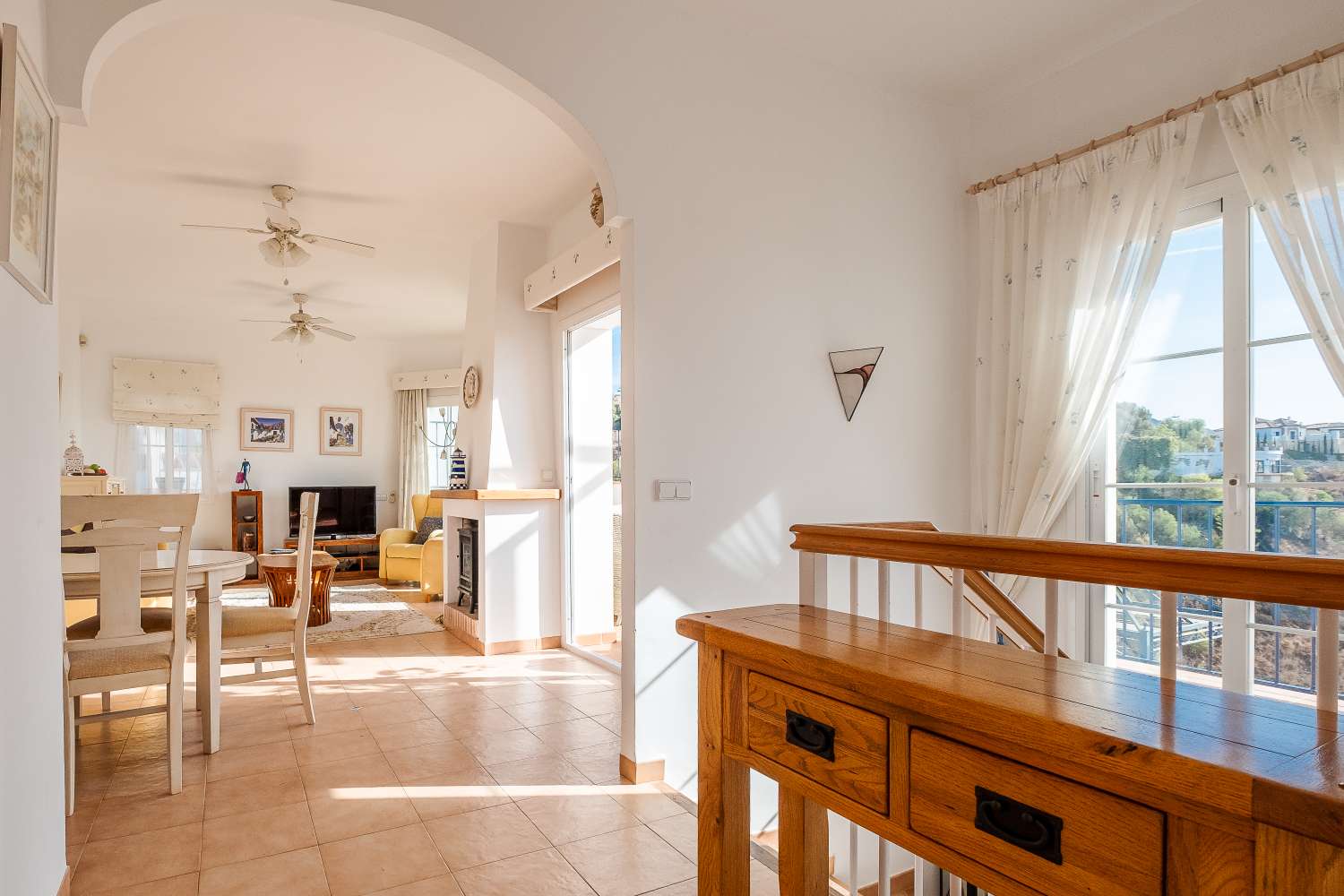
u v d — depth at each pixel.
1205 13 3.08
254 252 5.97
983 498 3.83
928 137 3.88
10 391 1.65
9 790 1.58
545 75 2.85
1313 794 0.70
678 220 3.14
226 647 3.46
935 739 1.10
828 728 1.29
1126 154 3.25
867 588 3.58
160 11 2.28
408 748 3.29
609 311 4.66
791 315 3.42
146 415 8.24
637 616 3.00
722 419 3.22
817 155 3.52
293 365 9.11
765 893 2.21
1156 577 1.11
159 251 5.94
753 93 3.35
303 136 4.03
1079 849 0.92
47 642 1.96
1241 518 2.97
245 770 3.04
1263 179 2.81
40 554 1.92
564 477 5.30
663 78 3.12
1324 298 2.65
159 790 2.84
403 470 9.42
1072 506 3.56
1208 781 0.77
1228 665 2.96
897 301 3.73
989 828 1.02
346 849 2.39
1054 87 3.63
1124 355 3.26
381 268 6.45
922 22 3.25
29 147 1.72
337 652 5.14
